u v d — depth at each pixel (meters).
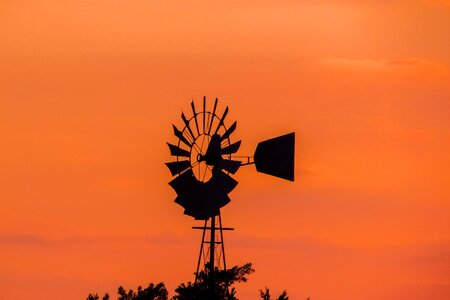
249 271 92.12
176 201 91.50
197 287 90.62
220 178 92.00
